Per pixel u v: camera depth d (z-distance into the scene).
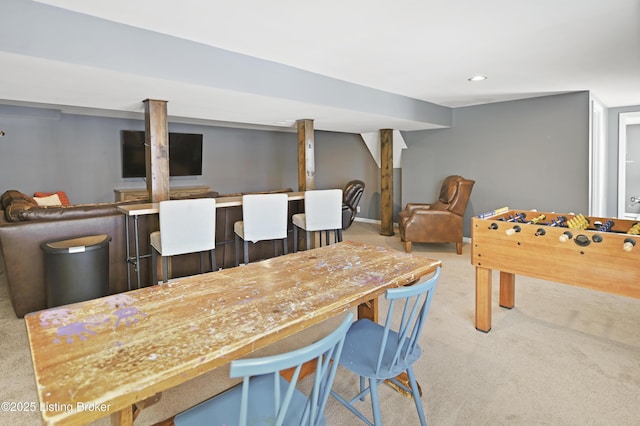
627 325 2.78
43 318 1.31
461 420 1.79
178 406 1.94
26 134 5.63
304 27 2.37
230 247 4.09
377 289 1.60
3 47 1.92
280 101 3.32
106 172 6.38
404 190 6.47
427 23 2.31
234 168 7.94
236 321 1.29
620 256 2.07
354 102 3.91
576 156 4.61
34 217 3.04
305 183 4.66
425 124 5.25
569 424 1.75
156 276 3.32
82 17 2.15
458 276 4.05
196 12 2.14
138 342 1.14
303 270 1.85
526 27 2.39
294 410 1.26
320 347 1.02
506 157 5.20
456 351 2.43
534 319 2.92
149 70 2.42
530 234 2.41
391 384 2.06
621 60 3.12
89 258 2.87
